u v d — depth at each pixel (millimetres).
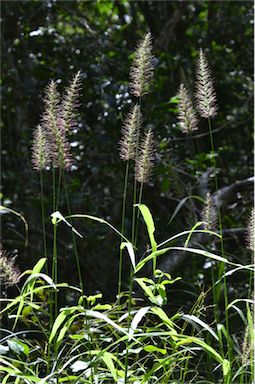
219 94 7379
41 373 3627
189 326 4805
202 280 5516
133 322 2615
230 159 7309
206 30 7629
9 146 6543
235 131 7348
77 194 5887
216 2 7656
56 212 2848
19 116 6496
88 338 2867
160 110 6289
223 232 5574
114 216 6320
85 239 6004
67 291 6168
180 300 5199
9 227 6090
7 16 6512
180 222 6102
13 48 6613
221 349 2900
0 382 3016
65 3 6660
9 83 6344
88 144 6383
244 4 7633
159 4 7422
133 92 3025
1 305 5176
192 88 6555
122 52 6609
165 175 5574
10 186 6387
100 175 6570
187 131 3215
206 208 3283
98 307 2984
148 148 2969
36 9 6578
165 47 7137
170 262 5113
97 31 6887
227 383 2770
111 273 6078
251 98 7070
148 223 2842
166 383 2963
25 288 3041
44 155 3055
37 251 6086
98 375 2826
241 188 5949
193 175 5883
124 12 7629
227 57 7461
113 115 6277
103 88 6129
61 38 6523
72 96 3037
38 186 6066
